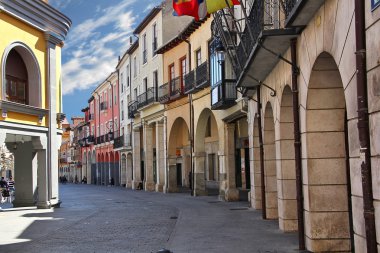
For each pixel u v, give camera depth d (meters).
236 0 12.73
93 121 68.62
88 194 36.59
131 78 44.41
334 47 6.73
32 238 12.47
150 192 35.09
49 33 21.56
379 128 5.00
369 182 5.27
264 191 14.84
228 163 22.80
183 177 38.34
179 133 39.03
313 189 8.58
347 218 8.52
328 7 6.98
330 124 8.52
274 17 11.35
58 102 22.88
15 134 19.47
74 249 10.66
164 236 12.49
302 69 8.84
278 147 11.85
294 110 9.28
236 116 20.98
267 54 10.80
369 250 5.26
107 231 13.75
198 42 26.23
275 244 10.15
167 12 33.97
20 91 20.75
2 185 27.55
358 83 5.38
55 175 22.33
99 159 63.88
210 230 12.81
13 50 20.36
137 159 42.72
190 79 26.66
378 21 4.90
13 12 19.11
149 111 36.25
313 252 8.57
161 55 33.56
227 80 20.09
